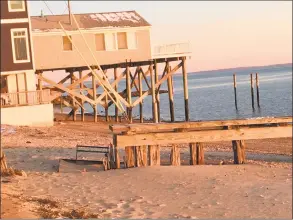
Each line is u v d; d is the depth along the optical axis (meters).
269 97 86.31
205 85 164.00
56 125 38.94
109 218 15.18
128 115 45.56
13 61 29.56
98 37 40.94
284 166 23.94
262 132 24.02
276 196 18.28
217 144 32.22
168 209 16.61
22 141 30.72
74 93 43.31
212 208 16.84
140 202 17.47
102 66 44.44
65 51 39.81
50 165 24.11
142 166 23.12
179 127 23.38
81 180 20.72
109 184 20.02
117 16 43.09
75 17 42.31
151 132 23.33
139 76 45.66
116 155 23.17
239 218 15.47
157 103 45.16
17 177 21.11
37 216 14.64
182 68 43.94
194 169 22.53
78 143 30.53
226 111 66.88
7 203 15.95
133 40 41.94
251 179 20.91
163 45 42.84
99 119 49.09
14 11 29.47
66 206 16.66
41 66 39.16
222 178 21.00
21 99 36.81
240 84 144.50
